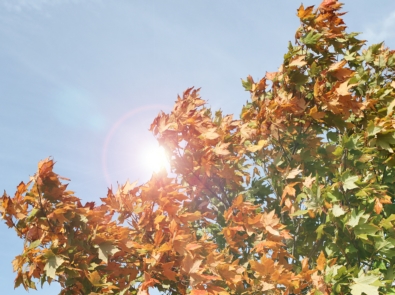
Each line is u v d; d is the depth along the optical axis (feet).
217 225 19.47
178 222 14.35
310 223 17.63
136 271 14.11
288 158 18.75
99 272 13.78
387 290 13.65
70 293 13.15
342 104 16.96
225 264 14.20
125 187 15.06
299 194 16.78
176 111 17.90
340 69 17.43
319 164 17.97
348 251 14.85
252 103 20.31
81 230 13.46
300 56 17.74
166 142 17.34
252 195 19.16
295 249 17.52
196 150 17.83
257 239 17.15
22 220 13.16
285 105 17.44
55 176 13.52
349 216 14.49
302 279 14.12
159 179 14.02
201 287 12.87
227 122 20.24
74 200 13.94
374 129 15.80
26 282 12.68
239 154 19.89
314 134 18.21
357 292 12.35
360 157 16.22
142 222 14.47
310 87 18.53
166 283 13.99
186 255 13.28
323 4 18.71
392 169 17.49
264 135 19.61
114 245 13.44
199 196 19.70
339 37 19.11
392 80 20.89
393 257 14.93
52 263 12.16
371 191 14.78
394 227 14.83
